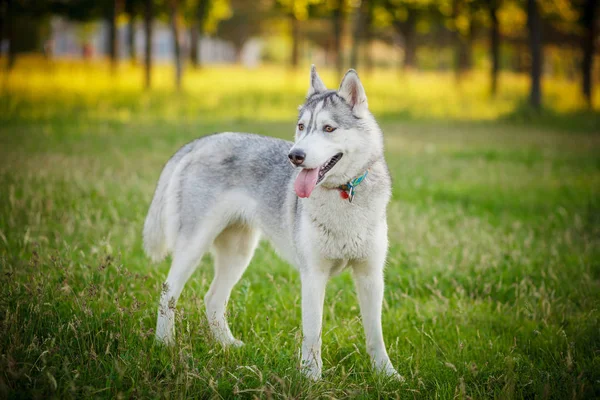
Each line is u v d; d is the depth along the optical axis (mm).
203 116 18125
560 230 6848
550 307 4645
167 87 25281
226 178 4359
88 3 30547
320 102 3789
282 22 47500
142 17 31453
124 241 5961
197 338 3994
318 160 3582
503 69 60531
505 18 29141
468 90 30203
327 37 56594
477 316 4625
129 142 12617
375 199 3768
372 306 3904
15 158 9586
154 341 3855
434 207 7910
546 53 52219
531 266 5684
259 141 4449
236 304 4711
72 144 11891
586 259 5773
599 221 7270
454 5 31062
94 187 8008
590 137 15602
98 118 16562
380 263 3879
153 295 4602
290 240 4066
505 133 16516
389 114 21047
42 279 4324
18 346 3510
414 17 35062
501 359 3936
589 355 3988
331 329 4172
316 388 3400
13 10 29875
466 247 6125
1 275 4422
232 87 27047
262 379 3354
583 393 3369
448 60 67062
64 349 3619
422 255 5977
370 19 33875
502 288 5254
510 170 10852
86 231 6102
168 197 4484
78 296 4262
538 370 3727
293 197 4016
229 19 56156
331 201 3703
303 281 3812
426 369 3840
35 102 18688
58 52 61062
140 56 52625
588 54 25484
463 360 3947
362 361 3957
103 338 3838
